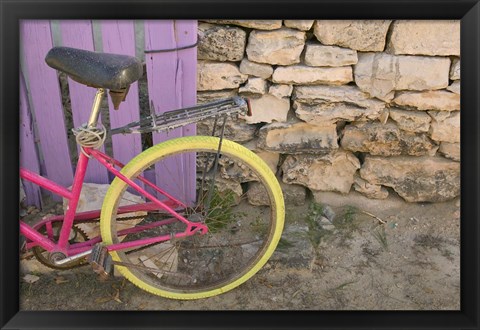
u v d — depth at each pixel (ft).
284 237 9.00
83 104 8.66
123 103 8.64
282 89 8.93
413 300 8.16
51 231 7.74
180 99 8.56
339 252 8.92
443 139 9.19
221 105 6.99
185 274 8.00
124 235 7.99
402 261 8.77
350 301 8.15
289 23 8.54
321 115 9.05
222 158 9.37
